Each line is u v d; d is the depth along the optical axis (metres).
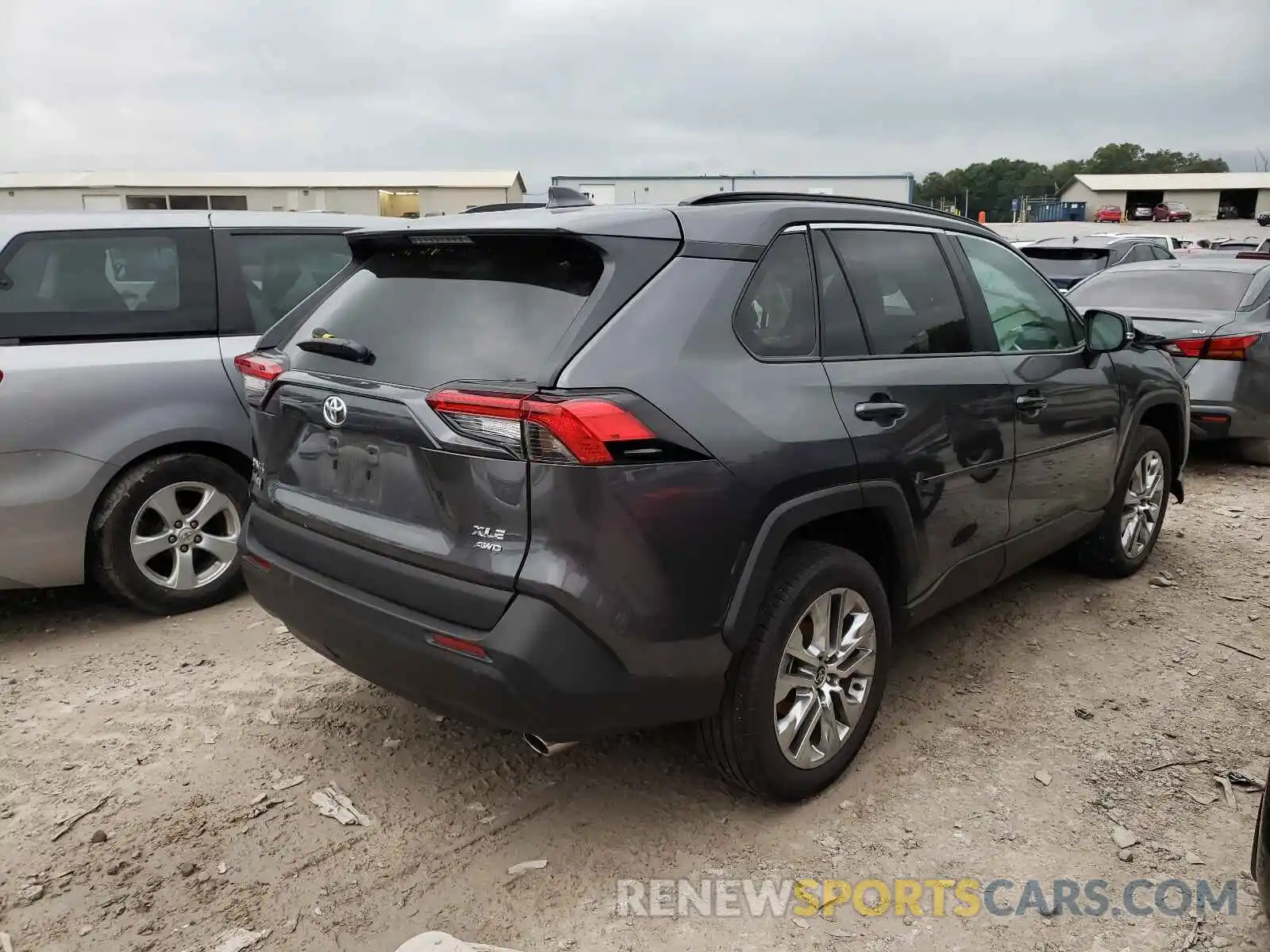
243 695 3.91
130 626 4.61
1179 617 4.65
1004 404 3.70
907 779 3.29
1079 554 5.02
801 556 3.00
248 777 3.32
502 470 2.48
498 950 2.49
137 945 2.54
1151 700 3.84
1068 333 4.41
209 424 4.62
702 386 2.67
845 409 3.04
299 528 3.07
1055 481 4.14
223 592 4.83
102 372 4.34
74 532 4.30
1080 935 2.57
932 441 3.33
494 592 2.52
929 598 3.54
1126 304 8.05
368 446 2.81
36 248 4.34
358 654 2.85
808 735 3.05
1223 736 3.56
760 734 2.88
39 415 4.16
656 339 2.64
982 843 2.95
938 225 3.80
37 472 4.18
